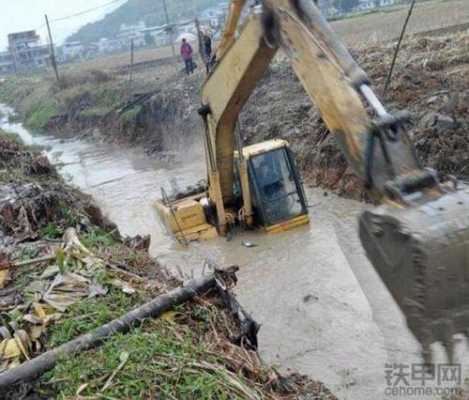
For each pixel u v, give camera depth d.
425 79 13.73
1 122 40.00
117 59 53.25
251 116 17.64
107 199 15.66
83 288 6.01
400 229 3.16
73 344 4.95
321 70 4.40
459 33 18.89
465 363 6.02
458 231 3.05
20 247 7.41
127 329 5.20
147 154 20.86
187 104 20.31
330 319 7.75
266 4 5.26
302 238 10.44
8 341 5.18
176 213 11.15
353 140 3.92
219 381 4.52
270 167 10.77
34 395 4.55
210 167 10.38
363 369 6.65
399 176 3.55
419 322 3.07
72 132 28.69
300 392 5.51
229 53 7.55
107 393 4.36
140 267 7.08
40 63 103.81
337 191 12.66
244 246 10.51
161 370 4.60
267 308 8.34
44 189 9.39
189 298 5.72
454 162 10.83
